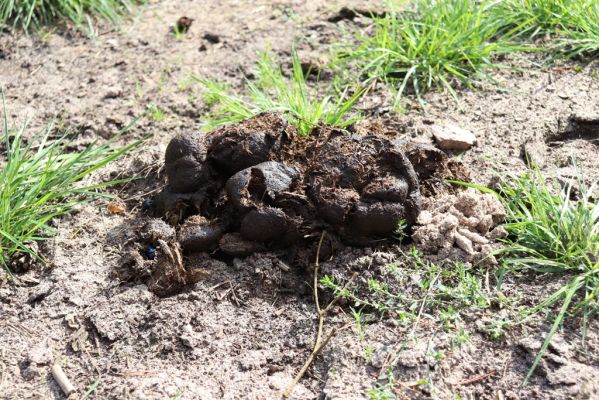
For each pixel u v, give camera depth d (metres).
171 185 1.17
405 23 1.40
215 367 1.05
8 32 1.53
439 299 1.07
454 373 1.02
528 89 1.34
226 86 1.41
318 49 1.46
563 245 1.10
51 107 1.39
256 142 1.15
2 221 1.15
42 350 1.07
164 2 1.61
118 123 1.35
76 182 1.26
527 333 1.04
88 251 1.17
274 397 1.02
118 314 1.10
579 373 1.00
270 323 1.09
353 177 1.12
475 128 1.28
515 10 1.43
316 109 1.26
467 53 1.38
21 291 1.14
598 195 1.17
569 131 1.28
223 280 1.12
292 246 1.13
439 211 1.14
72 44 1.52
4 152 1.32
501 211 1.14
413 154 1.16
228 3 1.60
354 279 1.10
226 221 1.14
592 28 1.38
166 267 1.11
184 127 1.34
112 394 1.03
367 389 1.01
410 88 1.37
